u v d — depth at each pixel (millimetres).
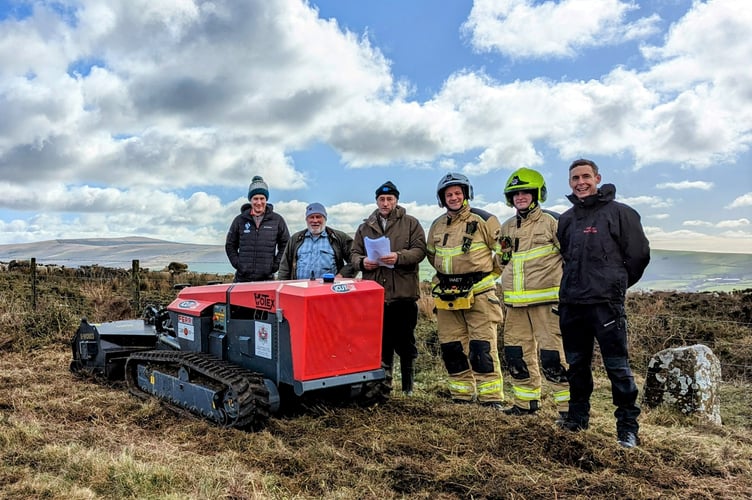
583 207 4516
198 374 5086
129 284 14352
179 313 5879
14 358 7828
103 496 3219
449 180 5371
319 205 6000
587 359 4586
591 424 4949
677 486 3557
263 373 4879
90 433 4363
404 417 4859
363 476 3609
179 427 4695
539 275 4957
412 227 5812
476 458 3898
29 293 12195
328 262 5996
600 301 4312
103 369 6562
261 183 6781
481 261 5367
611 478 3594
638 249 4289
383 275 5762
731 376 7121
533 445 4098
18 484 3307
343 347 4672
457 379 5660
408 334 5941
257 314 5004
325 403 5102
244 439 4273
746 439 4746
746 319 9336
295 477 3633
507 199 5227
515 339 5230
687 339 8297
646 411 5566
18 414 4965
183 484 3375
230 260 6895
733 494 3461
